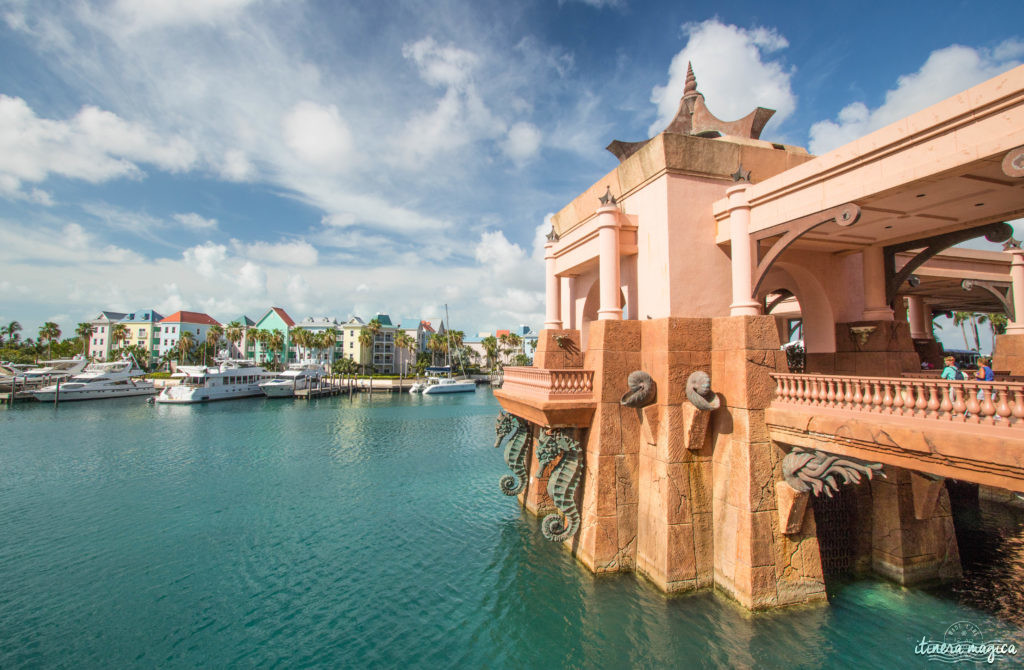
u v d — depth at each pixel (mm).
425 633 10344
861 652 9016
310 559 14219
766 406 10500
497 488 21828
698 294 12047
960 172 7914
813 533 10461
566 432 12445
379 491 21453
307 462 27391
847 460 8914
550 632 10125
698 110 15781
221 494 21047
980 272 18000
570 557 13219
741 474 10367
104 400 59844
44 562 14094
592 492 12109
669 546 10797
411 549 14867
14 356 83062
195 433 37062
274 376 74438
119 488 22016
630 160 13219
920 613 10227
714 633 9570
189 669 9203
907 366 12992
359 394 73562
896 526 11555
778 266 14102
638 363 12367
